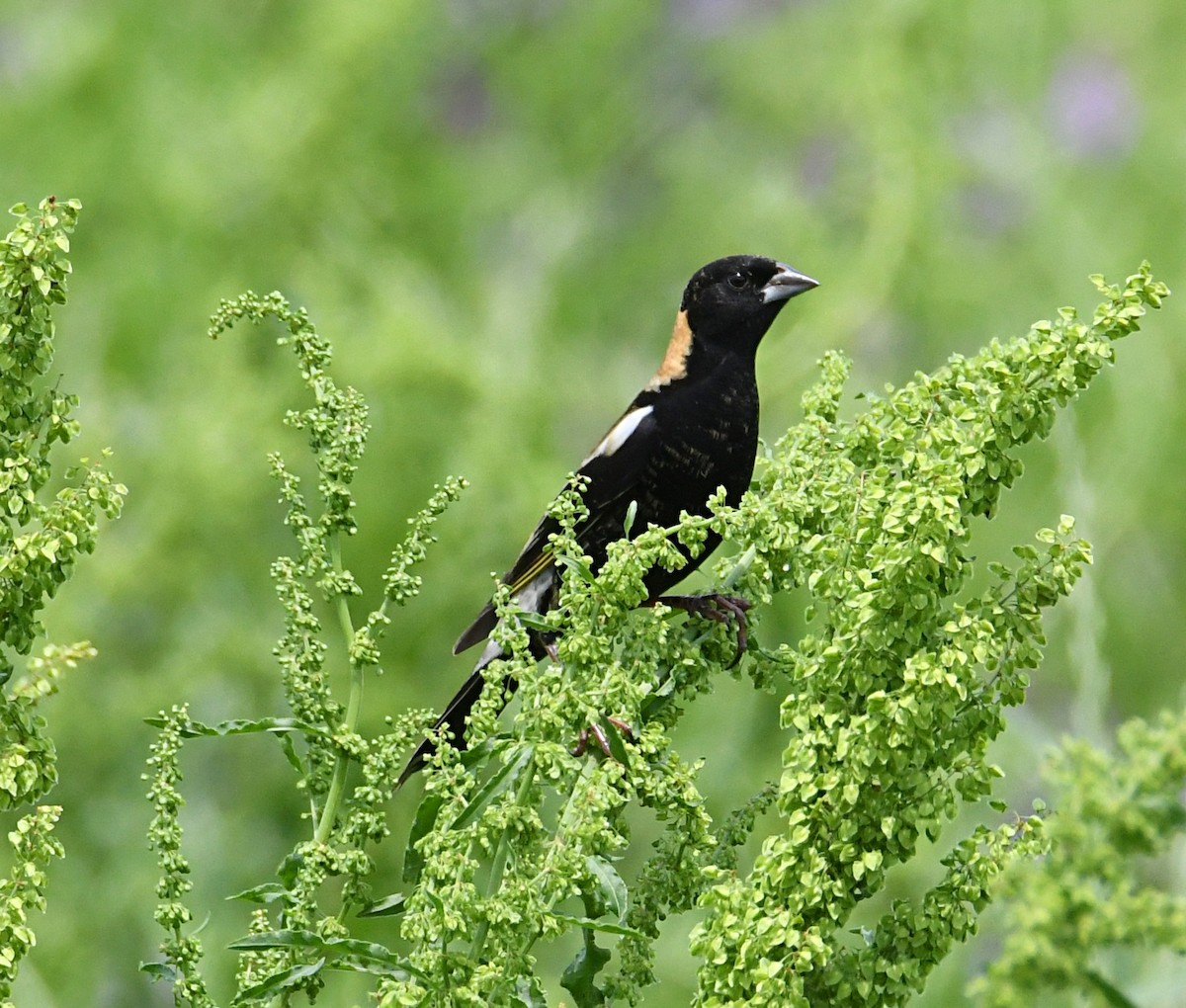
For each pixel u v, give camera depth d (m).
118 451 13.26
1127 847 3.29
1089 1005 3.47
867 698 4.45
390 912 5.00
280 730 5.03
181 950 4.81
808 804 4.44
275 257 15.61
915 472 4.54
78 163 16.45
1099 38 17.19
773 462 5.74
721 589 5.72
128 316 14.94
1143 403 13.36
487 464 11.90
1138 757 3.29
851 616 4.47
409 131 17.70
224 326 5.33
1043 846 4.34
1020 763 9.86
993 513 4.58
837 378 5.75
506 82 18.64
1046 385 4.51
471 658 11.62
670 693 5.69
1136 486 13.05
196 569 12.29
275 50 17.81
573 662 5.02
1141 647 12.71
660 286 17.55
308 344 5.35
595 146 18.44
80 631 11.82
